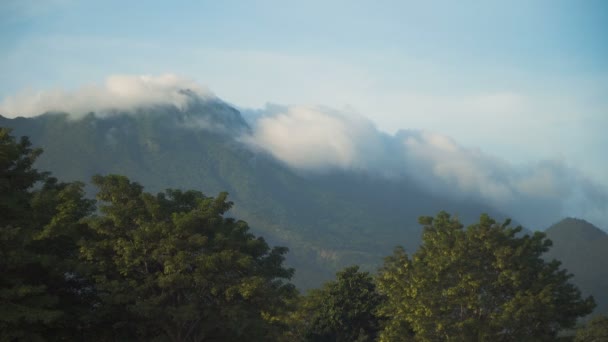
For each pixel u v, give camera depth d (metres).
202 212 36.75
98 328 34.59
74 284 33.91
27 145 33.41
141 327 34.84
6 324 26.28
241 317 34.75
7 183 29.27
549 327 42.69
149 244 34.81
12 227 27.44
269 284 38.22
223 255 34.69
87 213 36.00
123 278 35.31
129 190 36.75
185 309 33.66
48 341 31.83
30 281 29.94
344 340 60.09
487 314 42.16
